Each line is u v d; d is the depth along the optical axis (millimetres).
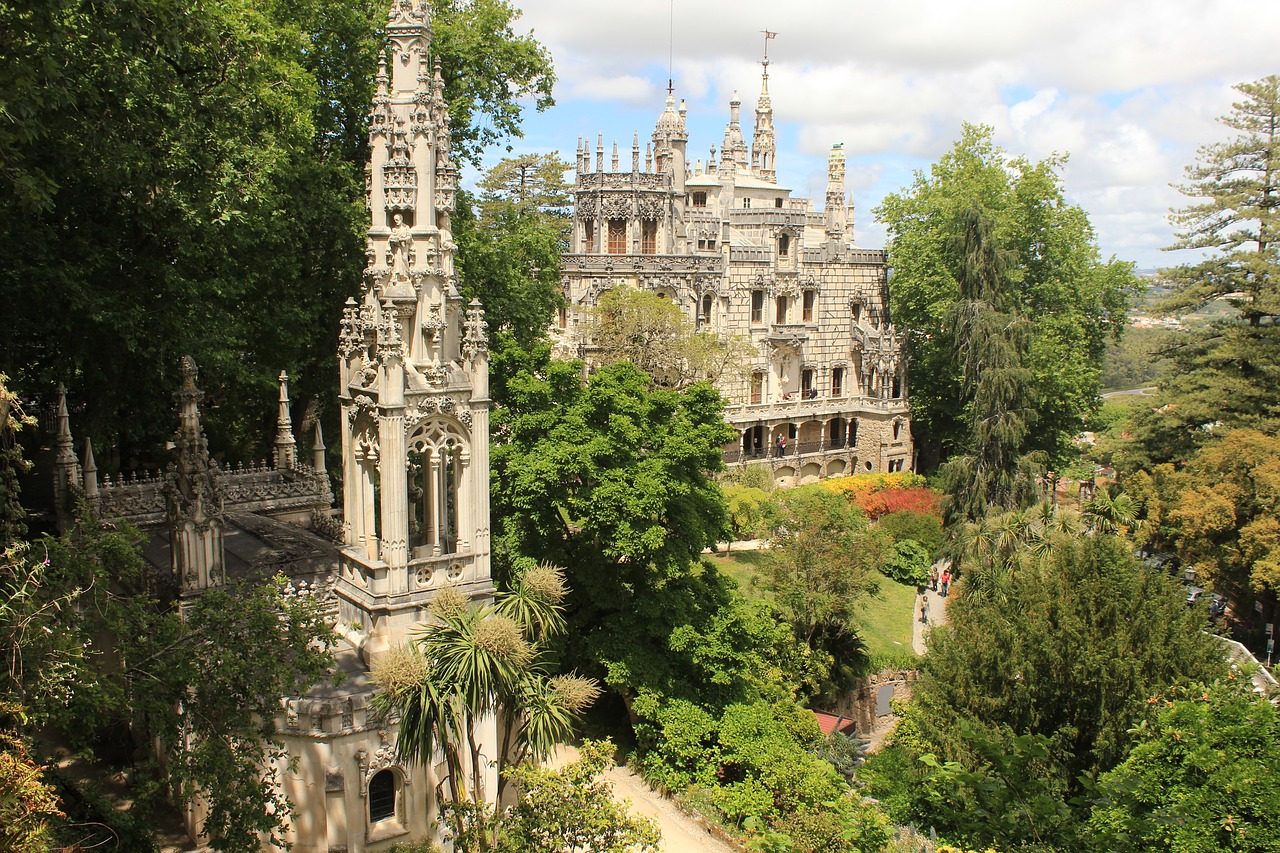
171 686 20578
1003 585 42188
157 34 26891
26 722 16578
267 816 20359
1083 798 24625
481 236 50719
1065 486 109125
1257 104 67875
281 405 41562
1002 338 65812
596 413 35250
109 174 31359
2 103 22906
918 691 38812
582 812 20016
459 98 48094
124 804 25516
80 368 38562
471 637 19594
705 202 114000
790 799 31922
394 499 24766
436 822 21844
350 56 46094
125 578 22422
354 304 26219
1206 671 34719
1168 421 66000
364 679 24516
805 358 95750
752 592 54500
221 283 40188
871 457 94562
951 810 23625
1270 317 70562
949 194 85500
